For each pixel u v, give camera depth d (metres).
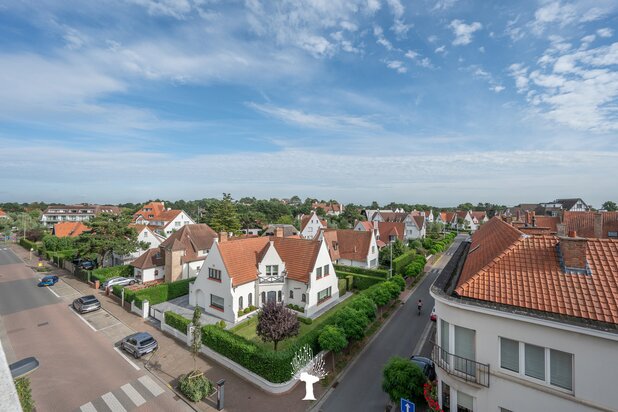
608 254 12.98
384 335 27.86
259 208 145.38
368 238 50.50
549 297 12.27
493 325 12.92
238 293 29.61
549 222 45.88
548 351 11.86
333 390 19.81
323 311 32.34
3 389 2.93
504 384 12.62
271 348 24.17
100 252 43.38
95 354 23.23
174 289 35.94
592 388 10.99
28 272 48.47
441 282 16.31
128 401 18.14
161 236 62.75
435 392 15.80
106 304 33.50
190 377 19.02
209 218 90.19
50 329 27.38
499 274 13.98
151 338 23.73
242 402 18.33
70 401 18.03
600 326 10.83
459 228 116.75
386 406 17.64
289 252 34.25
